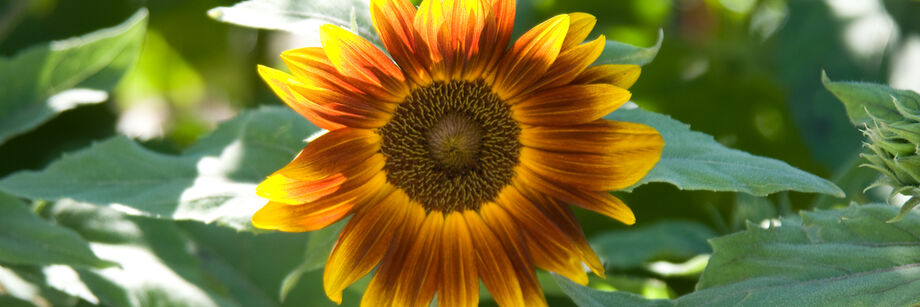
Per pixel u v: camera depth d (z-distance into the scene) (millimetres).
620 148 634
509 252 663
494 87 652
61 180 683
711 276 667
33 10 998
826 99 960
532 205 661
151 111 1161
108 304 708
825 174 993
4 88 774
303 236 787
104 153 691
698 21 1103
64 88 792
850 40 964
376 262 648
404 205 658
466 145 654
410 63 622
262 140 707
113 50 793
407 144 649
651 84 1052
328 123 619
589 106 627
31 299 729
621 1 1082
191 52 1137
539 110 638
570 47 625
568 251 654
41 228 688
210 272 771
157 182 682
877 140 608
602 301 644
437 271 660
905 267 657
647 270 824
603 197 648
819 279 658
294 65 602
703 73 1045
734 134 1029
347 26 639
